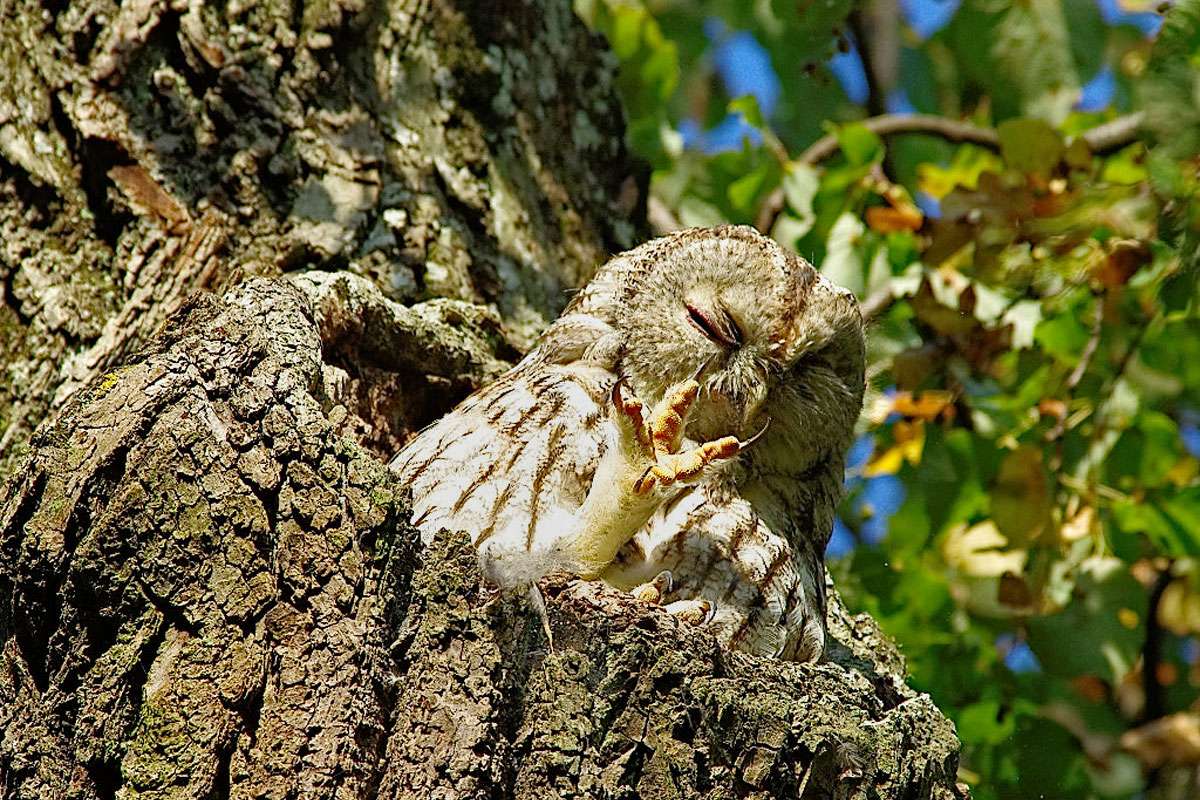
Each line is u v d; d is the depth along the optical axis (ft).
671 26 65.31
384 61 38.11
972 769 45.57
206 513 25.02
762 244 35.40
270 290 30.63
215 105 35.17
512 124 39.60
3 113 34.14
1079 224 41.14
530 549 29.25
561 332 34.30
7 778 24.43
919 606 45.57
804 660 33.88
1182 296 39.86
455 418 31.89
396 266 36.06
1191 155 38.93
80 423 26.03
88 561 24.85
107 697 24.16
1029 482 41.27
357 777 23.53
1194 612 48.08
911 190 55.88
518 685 25.12
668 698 25.18
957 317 42.50
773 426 35.09
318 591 24.68
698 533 32.27
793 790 25.26
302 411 26.35
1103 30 53.31
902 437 44.57
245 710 23.89
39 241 33.78
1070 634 45.39
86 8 35.24
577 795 24.39
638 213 41.96
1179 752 46.39
